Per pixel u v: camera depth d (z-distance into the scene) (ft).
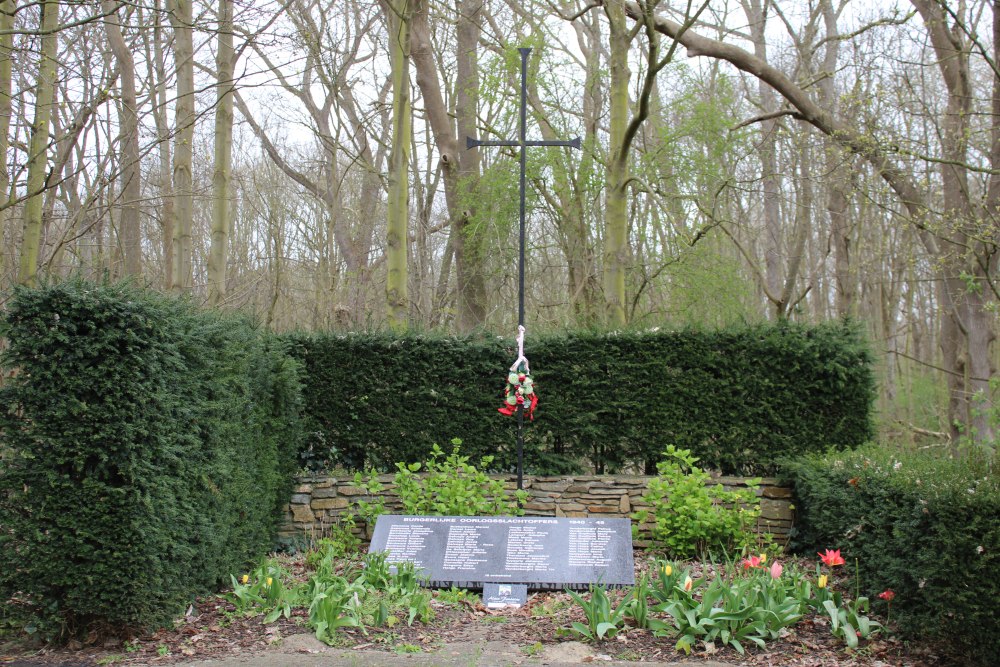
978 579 15.57
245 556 21.30
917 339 79.61
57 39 36.37
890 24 42.09
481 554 21.42
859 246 61.52
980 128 43.11
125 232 44.27
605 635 17.34
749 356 26.99
